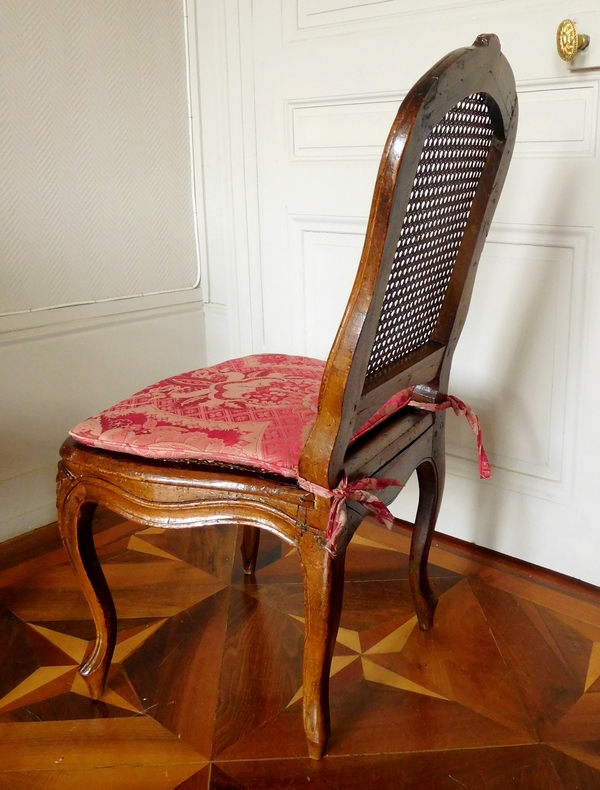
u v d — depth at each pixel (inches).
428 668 45.9
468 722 41.6
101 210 63.5
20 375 60.4
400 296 34.6
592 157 47.5
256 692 44.0
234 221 67.3
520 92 49.3
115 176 64.0
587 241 49.1
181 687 44.4
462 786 37.4
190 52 67.2
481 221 38.8
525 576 55.9
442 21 51.2
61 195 60.2
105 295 65.6
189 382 43.9
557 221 49.9
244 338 70.6
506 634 49.1
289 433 36.7
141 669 46.0
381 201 27.6
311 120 59.9
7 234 57.1
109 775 38.3
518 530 57.6
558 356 52.6
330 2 56.4
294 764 38.9
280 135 62.0
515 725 41.3
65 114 59.1
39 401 62.2
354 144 57.9
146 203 67.1
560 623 50.2
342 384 30.8
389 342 35.9
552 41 46.9
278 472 34.9
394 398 41.9
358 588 54.5
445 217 35.5
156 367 71.6
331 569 34.3
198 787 37.5
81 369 64.9
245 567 55.9
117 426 38.8
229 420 38.2
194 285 73.5
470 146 34.6
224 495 35.9
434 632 49.3
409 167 27.3
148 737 40.7
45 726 41.4
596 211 48.2
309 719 38.0
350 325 30.0
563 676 45.1
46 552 60.0
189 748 40.0
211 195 70.4
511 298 53.6
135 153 65.1
